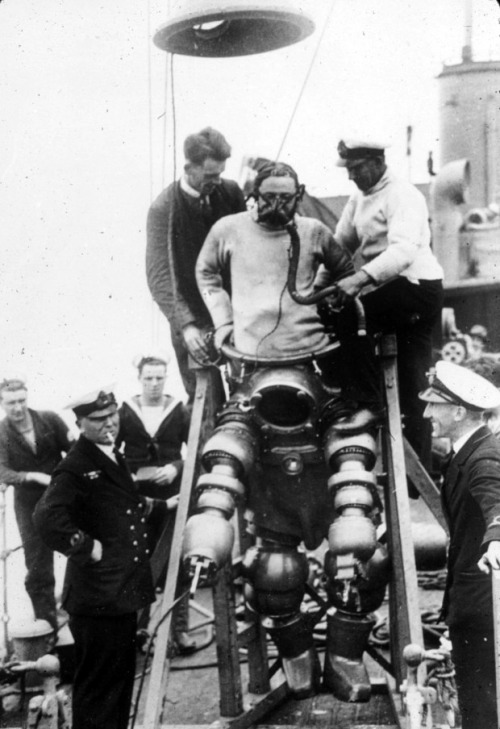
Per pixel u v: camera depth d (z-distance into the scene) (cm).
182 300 660
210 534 555
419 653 521
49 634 650
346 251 617
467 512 506
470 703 507
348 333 605
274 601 609
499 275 1152
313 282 609
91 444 582
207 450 584
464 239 1158
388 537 610
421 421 670
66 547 557
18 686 572
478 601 501
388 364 624
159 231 668
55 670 530
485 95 1184
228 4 584
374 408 605
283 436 597
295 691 620
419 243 613
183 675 692
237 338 606
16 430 710
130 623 574
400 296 640
